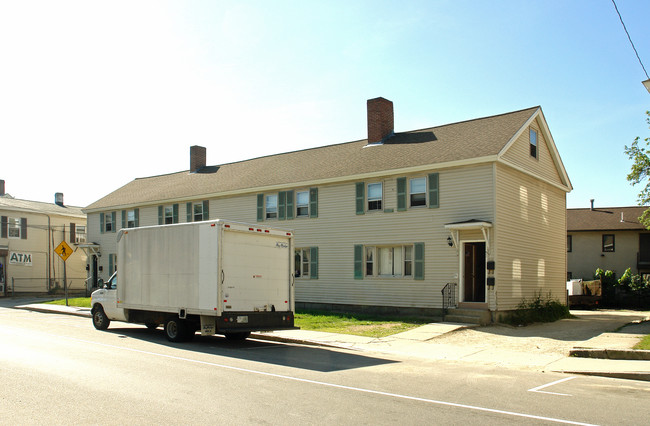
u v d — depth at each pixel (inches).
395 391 347.9
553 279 994.1
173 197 1243.2
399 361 492.1
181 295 583.8
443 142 921.5
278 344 609.3
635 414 296.2
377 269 919.0
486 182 805.2
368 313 918.4
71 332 660.7
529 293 888.9
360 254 935.7
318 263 993.5
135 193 1428.4
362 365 458.9
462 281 821.2
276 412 287.7
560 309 941.2
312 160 1111.0
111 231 1414.9
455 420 277.9
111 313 681.6
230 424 264.2
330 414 285.4
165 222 1278.3
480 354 540.1
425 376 410.3
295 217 1035.9
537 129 960.9
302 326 741.9
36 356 460.8
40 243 1654.8
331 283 972.6
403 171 883.4
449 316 794.8
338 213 973.2
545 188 989.2
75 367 410.6
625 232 1606.8
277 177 1088.8
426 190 870.4
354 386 361.1
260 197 1092.5
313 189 1009.5
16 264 1583.4
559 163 1018.7
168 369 410.9
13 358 449.1
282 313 602.5
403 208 888.9
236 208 1140.5
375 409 298.0
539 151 962.7
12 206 1582.2
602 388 373.7
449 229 826.8
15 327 711.7
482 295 875.4
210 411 287.4
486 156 794.8
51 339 581.3
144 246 636.7
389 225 905.5
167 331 603.8
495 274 786.2
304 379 382.0
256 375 393.4
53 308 1038.4
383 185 919.7
